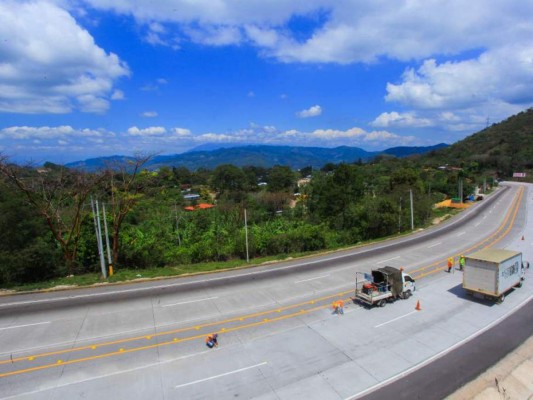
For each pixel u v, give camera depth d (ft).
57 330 54.85
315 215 173.78
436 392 39.93
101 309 63.05
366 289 64.34
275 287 74.69
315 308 63.26
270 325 56.54
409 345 50.14
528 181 373.40
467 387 40.93
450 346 49.98
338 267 90.27
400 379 42.29
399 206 150.82
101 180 88.28
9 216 75.51
